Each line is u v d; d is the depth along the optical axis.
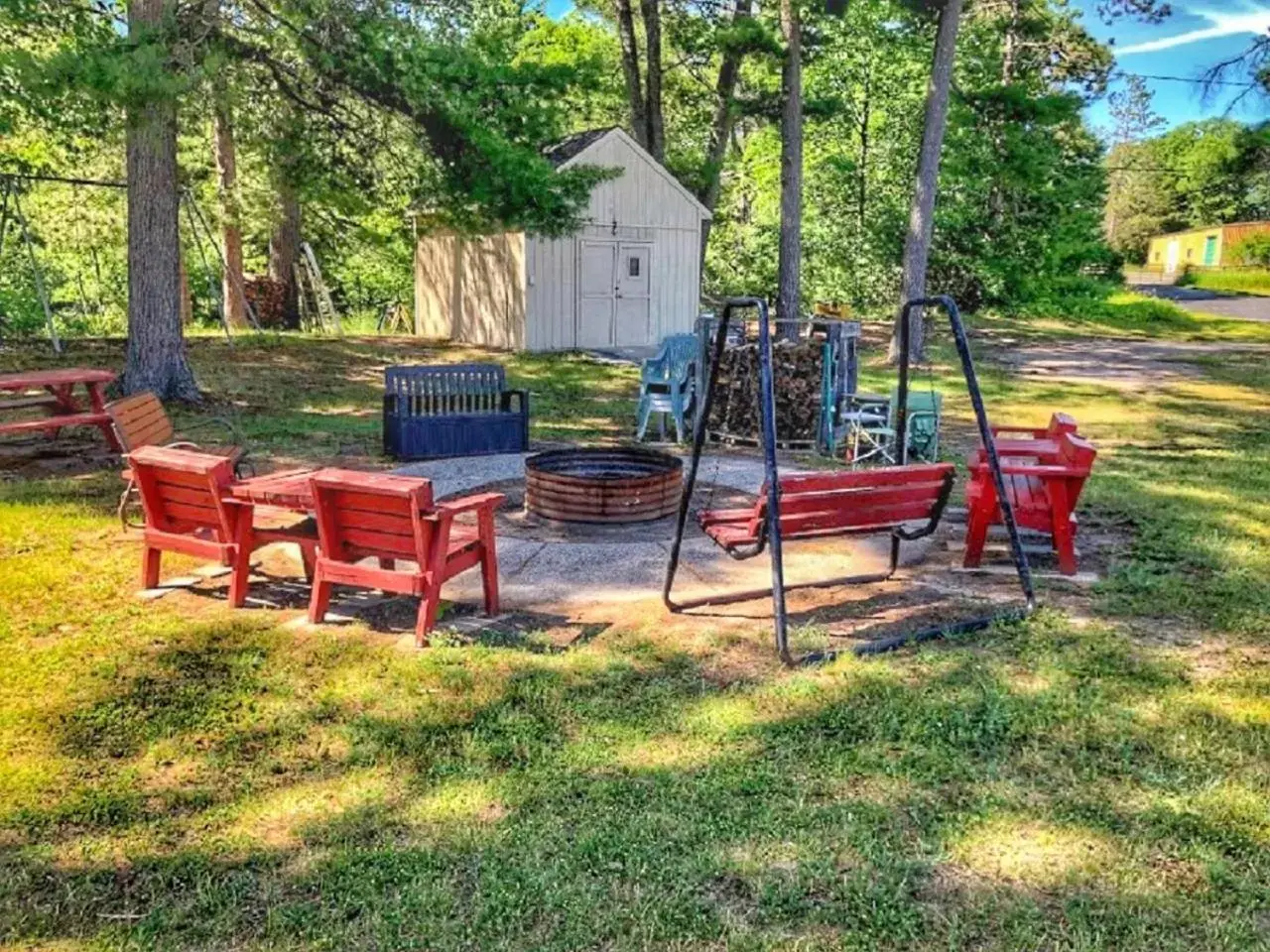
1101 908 2.49
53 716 3.54
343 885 2.59
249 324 19.61
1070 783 3.11
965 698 3.73
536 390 13.44
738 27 16.70
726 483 7.71
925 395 9.15
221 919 2.46
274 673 3.93
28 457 8.15
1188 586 5.16
